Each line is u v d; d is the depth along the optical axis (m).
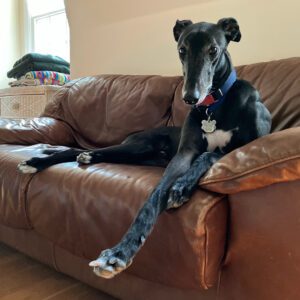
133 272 1.04
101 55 2.61
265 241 0.85
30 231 1.47
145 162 1.50
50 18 3.52
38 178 1.29
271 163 0.80
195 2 2.05
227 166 0.89
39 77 2.98
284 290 0.84
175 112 1.74
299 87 1.38
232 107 1.25
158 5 2.23
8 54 3.72
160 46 2.26
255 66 1.58
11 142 1.82
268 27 1.80
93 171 1.21
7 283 1.40
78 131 2.09
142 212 0.92
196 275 0.89
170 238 0.92
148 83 1.91
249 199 0.86
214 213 0.89
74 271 1.34
